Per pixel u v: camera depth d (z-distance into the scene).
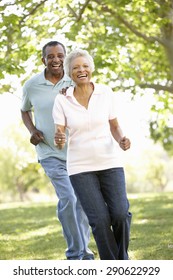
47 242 8.71
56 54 6.50
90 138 5.28
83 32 12.30
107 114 5.37
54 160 6.51
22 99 6.75
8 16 9.86
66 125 5.36
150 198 16.02
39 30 11.54
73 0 11.45
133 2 11.35
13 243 8.78
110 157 5.31
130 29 13.08
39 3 10.61
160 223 10.05
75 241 6.39
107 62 12.08
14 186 43.94
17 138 32.31
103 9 12.45
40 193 51.84
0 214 13.34
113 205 5.27
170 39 13.00
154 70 14.91
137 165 50.62
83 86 5.34
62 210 6.39
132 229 9.49
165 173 54.41
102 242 5.22
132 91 14.04
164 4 11.23
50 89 6.54
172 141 20.34
